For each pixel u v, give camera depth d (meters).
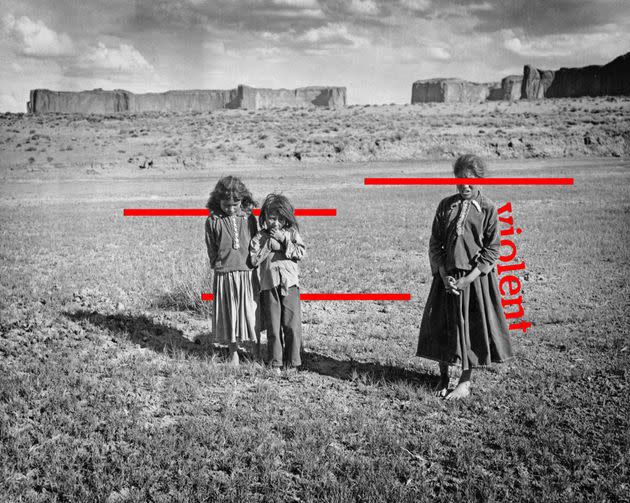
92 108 164.62
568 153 51.81
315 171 40.94
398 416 4.87
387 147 51.00
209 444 4.31
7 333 6.71
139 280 9.68
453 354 5.04
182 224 17.33
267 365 5.96
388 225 16.47
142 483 3.81
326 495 3.71
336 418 4.80
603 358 6.11
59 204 24.23
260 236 5.73
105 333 6.88
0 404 4.82
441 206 5.15
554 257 11.53
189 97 172.38
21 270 10.54
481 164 4.95
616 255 11.52
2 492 3.67
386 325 7.51
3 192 29.86
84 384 5.29
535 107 92.81
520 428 4.61
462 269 4.95
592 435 4.45
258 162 46.62
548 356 6.23
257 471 3.97
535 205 20.25
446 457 4.21
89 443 4.32
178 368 5.82
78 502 3.62
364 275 10.34
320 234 14.84
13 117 85.62
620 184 27.48
